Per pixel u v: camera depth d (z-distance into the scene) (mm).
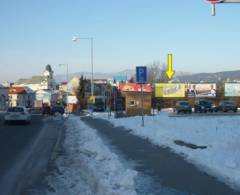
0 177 12438
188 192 9828
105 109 81375
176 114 59125
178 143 18719
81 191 10336
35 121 46688
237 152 14883
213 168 12586
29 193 10344
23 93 127438
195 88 82062
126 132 26125
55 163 14992
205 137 20422
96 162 14516
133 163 13914
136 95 51438
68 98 98125
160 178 11414
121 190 9953
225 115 53156
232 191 9891
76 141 22391
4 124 40719
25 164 14914
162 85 80188
